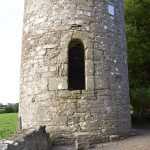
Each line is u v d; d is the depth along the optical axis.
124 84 8.15
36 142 5.62
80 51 9.87
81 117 7.12
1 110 40.22
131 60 13.05
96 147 6.76
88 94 7.25
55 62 7.46
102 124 7.25
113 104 7.57
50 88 7.36
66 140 7.04
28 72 7.93
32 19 8.13
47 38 7.68
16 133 5.30
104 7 8.00
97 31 7.70
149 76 13.30
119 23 8.40
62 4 7.74
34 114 7.48
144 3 13.59
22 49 8.64
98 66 7.49
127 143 7.09
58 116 7.17
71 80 9.94
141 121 12.73
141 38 13.30
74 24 7.58
